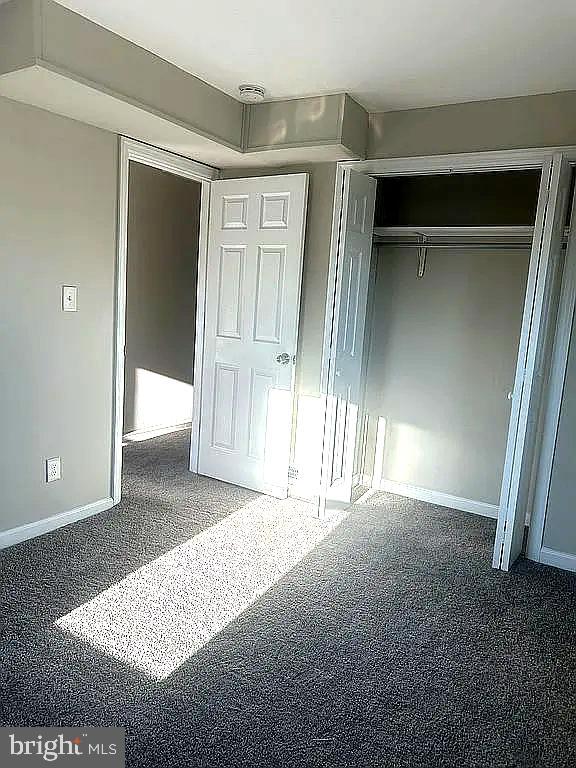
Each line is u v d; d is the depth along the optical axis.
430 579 2.85
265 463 3.82
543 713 1.97
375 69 2.74
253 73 2.85
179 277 5.15
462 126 3.13
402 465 4.03
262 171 3.76
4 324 2.74
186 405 5.45
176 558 2.90
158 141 3.24
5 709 1.84
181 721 1.84
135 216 4.64
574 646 2.35
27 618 2.33
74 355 3.11
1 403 2.79
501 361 3.61
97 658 2.11
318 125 3.12
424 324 3.85
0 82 2.40
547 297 2.81
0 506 2.85
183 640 2.25
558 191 2.70
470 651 2.29
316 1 2.15
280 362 3.67
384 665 2.17
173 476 4.09
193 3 2.21
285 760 1.72
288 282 3.59
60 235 2.94
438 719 1.92
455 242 3.71
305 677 2.08
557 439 3.00
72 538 3.05
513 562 3.05
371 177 3.49
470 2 2.10
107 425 3.38
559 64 2.58
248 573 2.80
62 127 2.86
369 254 3.61
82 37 2.37
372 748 1.78
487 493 3.73
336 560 2.99
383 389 4.05
